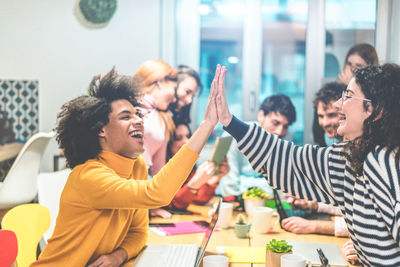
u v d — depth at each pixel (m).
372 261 1.14
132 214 1.49
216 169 2.25
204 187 2.36
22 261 1.53
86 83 3.57
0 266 1.18
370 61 3.18
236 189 2.65
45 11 3.53
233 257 1.50
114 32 3.54
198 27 3.58
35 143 2.71
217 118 1.32
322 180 1.34
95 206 1.27
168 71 2.88
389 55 3.37
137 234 1.53
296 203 2.16
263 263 1.45
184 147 1.25
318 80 3.54
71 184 1.31
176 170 1.22
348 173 1.25
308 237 1.80
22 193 2.77
